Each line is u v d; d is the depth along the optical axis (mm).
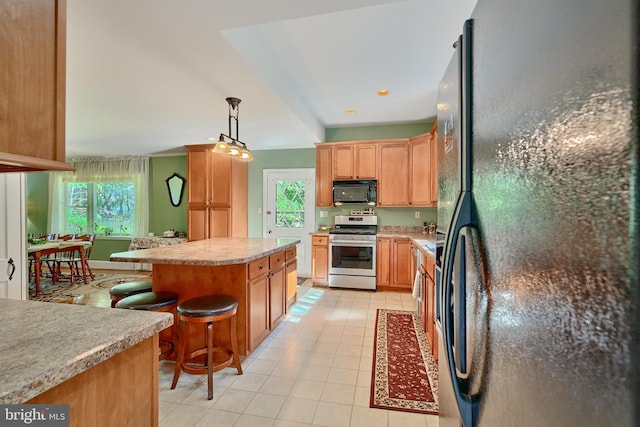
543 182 536
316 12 1705
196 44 2025
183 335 2127
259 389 2107
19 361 744
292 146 5391
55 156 955
